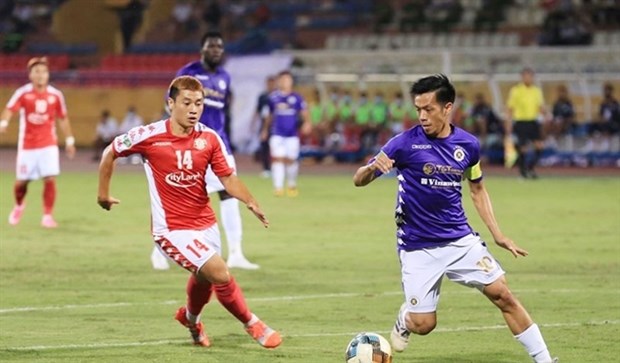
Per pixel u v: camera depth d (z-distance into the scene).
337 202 53.62
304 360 20.25
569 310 25.88
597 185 62.47
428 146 19.03
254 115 86.06
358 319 24.78
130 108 85.12
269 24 101.81
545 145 77.25
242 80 86.88
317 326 23.91
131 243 38.28
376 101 79.12
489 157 76.81
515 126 65.88
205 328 23.58
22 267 32.56
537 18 94.69
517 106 65.50
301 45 96.06
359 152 79.50
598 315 25.22
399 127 78.06
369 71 82.31
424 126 18.98
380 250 36.94
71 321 24.30
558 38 84.94
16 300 27.11
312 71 83.62
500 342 22.23
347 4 102.88
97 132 88.00
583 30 85.38
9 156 86.81
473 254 19.05
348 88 82.81
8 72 95.19
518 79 77.94
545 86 80.12
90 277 30.80
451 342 22.20
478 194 19.69
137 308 26.03
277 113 56.56
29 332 22.94
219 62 32.19
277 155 56.69
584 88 77.94
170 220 20.48
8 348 21.11
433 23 97.44
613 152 76.12
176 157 20.33
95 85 93.56
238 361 20.12
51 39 107.06
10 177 66.56
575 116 79.06
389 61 81.81
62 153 89.69
